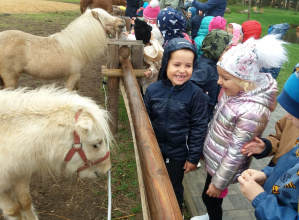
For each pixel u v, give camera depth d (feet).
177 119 5.91
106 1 23.70
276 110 14.96
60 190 8.72
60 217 7.73
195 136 5.85
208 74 6.98
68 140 5.38
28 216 6.73
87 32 11.85
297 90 3.13
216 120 5.42
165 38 10.22
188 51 5.45
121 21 12.62
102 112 5.82
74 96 5.91
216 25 10.08
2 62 11.01
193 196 8.38
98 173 6.09
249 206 8.02
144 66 11.01
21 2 52.70
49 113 5.35
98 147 5.64
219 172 5.01
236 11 94.89
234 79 4.85
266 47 4.62
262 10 96.84
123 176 9.40
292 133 4.66
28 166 5.48
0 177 5.27
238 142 4.77
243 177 4.12
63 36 11.78
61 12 49.24
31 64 11.47
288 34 63.36
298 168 3.26
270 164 5.22
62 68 11.96
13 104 5.41
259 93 4.76
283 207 3.22
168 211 3.15
